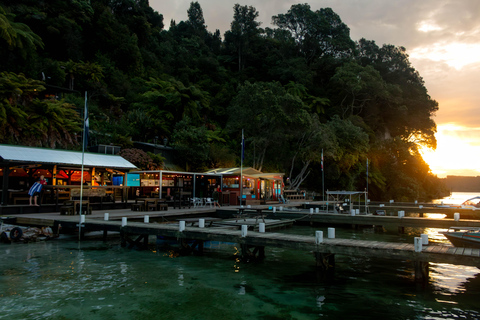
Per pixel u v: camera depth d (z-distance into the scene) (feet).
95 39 185.57
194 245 49.90
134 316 24.90
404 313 26.84
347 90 198.80
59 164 66.49
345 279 36.78
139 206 72.13
